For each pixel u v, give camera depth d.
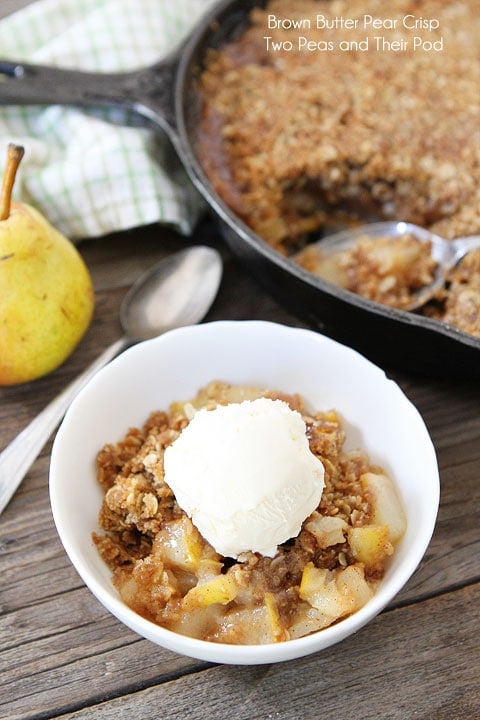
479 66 0.63
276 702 0.44
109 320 0.57
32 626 0.46
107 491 0.46
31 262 0.50
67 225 0.60
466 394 0.54
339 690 0.44
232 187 0.60
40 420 0.51
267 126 0.61
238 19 0.66
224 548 0.43
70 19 0.66
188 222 0.60
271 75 0.64
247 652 0.40
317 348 0.49
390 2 0.68
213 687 0.44
